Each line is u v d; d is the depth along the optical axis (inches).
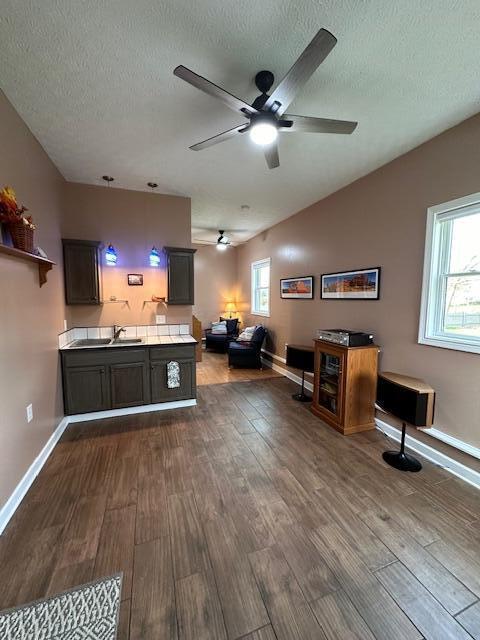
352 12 53.7
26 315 84.4
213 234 253.3
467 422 87.5
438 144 93.8
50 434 103.0
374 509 75.1
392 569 58.7
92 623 48.5
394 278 111.7
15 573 56.7
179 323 157.8
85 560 59.8
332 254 148.6
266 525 69.6
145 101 78.4
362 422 117.8
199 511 74.0
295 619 49.6
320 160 112.2
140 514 72.7
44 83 71.0
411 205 103.9
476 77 69.4
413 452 102.7
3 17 53.9
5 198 66.8
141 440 109.9
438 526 69.8
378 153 106.5
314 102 79.1
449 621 49.5
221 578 56.4
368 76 69.4
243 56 63.5
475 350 84.0
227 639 46.6
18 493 76.1
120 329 144.1
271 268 221.6
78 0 51.0
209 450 103.2
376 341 120.9
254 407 143.7
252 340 220.4
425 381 99.8
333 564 59.6
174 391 139.9
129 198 143.9
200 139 97.6
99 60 64.3
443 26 56.0
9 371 73.3
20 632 47.2
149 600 52.2
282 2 51.9
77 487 82.7
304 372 167.9
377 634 47.4
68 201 133.7
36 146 96.6
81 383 123.9
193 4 52.1
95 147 102.6
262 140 71.1
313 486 84.0
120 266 144.9
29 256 76.5
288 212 182.9
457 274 91.2
